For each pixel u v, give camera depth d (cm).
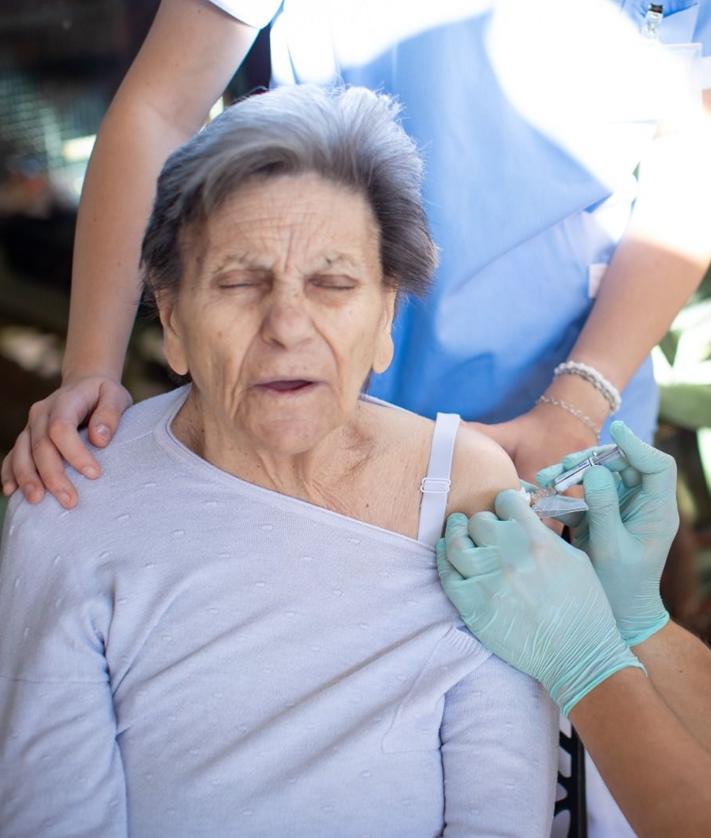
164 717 128
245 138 118
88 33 403
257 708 128
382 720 127
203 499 134
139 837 129
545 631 128
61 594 131
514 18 155
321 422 125
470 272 165
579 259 170
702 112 165
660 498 138
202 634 129
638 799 121
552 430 163
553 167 163
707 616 221
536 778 129
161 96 162
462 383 174
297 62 166
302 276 121
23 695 130
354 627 130
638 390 182
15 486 142
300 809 126
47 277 407
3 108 404
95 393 148
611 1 156
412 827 128
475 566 129
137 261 160
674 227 167
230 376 124
